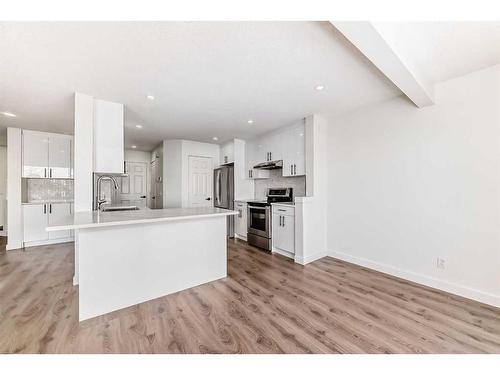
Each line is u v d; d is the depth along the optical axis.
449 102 2.26
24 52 1.70
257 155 4.62
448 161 2.28
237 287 2.46
